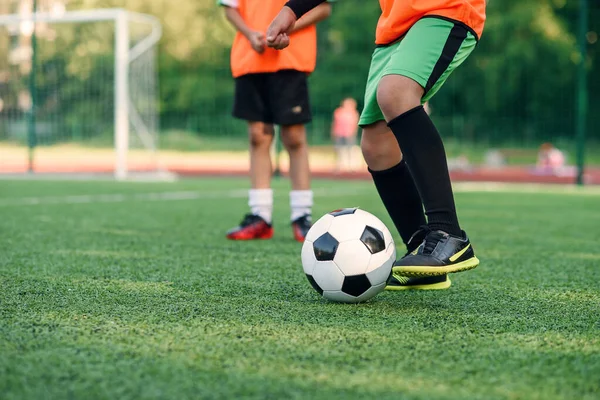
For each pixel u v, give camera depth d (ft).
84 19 35.81
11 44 38.73
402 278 7.29
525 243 12.07
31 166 37.58
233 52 12.00
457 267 6.54
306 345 4.92
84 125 39.96
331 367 4.40
